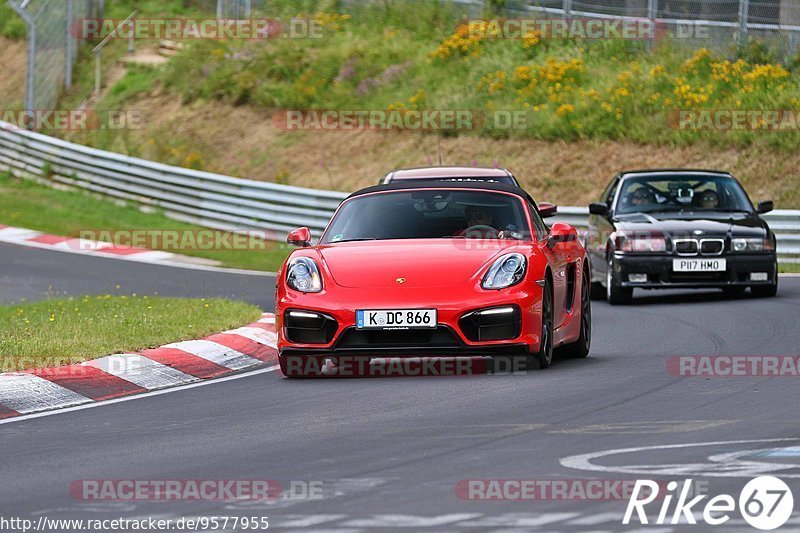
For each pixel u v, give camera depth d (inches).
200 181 3651.6
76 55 4995.1
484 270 1259.8
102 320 1675.7
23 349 1384.1
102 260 2989.7
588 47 4215.1
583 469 807.1
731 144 3563.0
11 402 1169.4
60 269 2792.8
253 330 1640.0
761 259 2102.6
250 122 4288.9
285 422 1028.5
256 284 2559.1
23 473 855.1
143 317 1712.6
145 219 3693.4
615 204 2240.4
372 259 1288.1
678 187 2246.6
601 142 3710.6
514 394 1135.6
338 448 905.5
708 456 840.3
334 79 4375.0
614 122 3735.2
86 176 3973.9
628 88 3863.2
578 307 1429.6
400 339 1237.1
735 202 2229.3
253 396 1187.9
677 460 828.6
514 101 3991.1
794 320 1740.9
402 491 758.5
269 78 4468.5
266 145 4165.8
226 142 4244.6
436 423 995.3
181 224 3649.1
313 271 1288.1
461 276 1254.9
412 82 4234.7
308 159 4050.2
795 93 3678.6
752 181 3444.9
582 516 690.2
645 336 1636.3
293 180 3986.2
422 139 3956.7
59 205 3806.6
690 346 1498.5
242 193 3555.6
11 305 2039.9
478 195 1412.4
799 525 668.1
